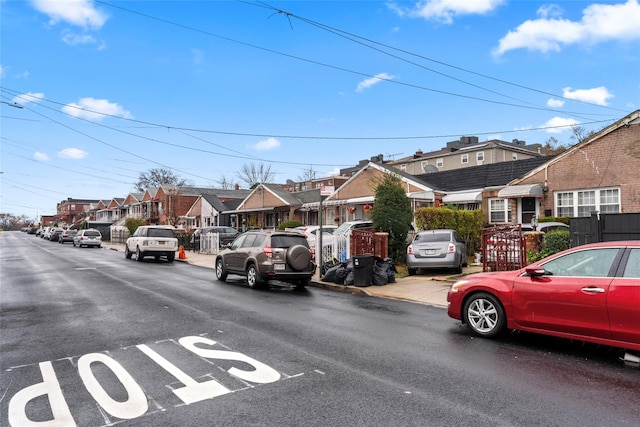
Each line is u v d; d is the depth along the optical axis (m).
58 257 25.25
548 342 6.39
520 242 11.54
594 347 6.11
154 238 22.25
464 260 14.79
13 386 4.72
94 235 38.84
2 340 6.61
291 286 13.20
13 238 65.75
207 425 3.77
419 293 10.87
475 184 24.47
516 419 3.83
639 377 4.91
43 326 7.52
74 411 4.07
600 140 17.39
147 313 8.58
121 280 14.06
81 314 8.51
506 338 6.62
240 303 9.80
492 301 6.62
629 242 5.67
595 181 17.44
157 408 4.12
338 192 30.23
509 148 46.09
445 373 5.05
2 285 12.94
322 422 3.80
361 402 4.22
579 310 5.68
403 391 4.50
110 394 4.47
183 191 54.19
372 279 12.13
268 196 37.56
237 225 42.69
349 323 7.70
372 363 5.41
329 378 4.88
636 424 3.73
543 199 19.12
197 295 10.96
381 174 26.38
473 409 4.05
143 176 79.69
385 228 16.31
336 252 15.72
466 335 6.84
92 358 5.66
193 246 29.97
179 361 5.51
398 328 7.32
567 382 4.75
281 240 12.43
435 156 50.72
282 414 3.96
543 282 6.09
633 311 5.24
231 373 5.06
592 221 10.36
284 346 6.17
